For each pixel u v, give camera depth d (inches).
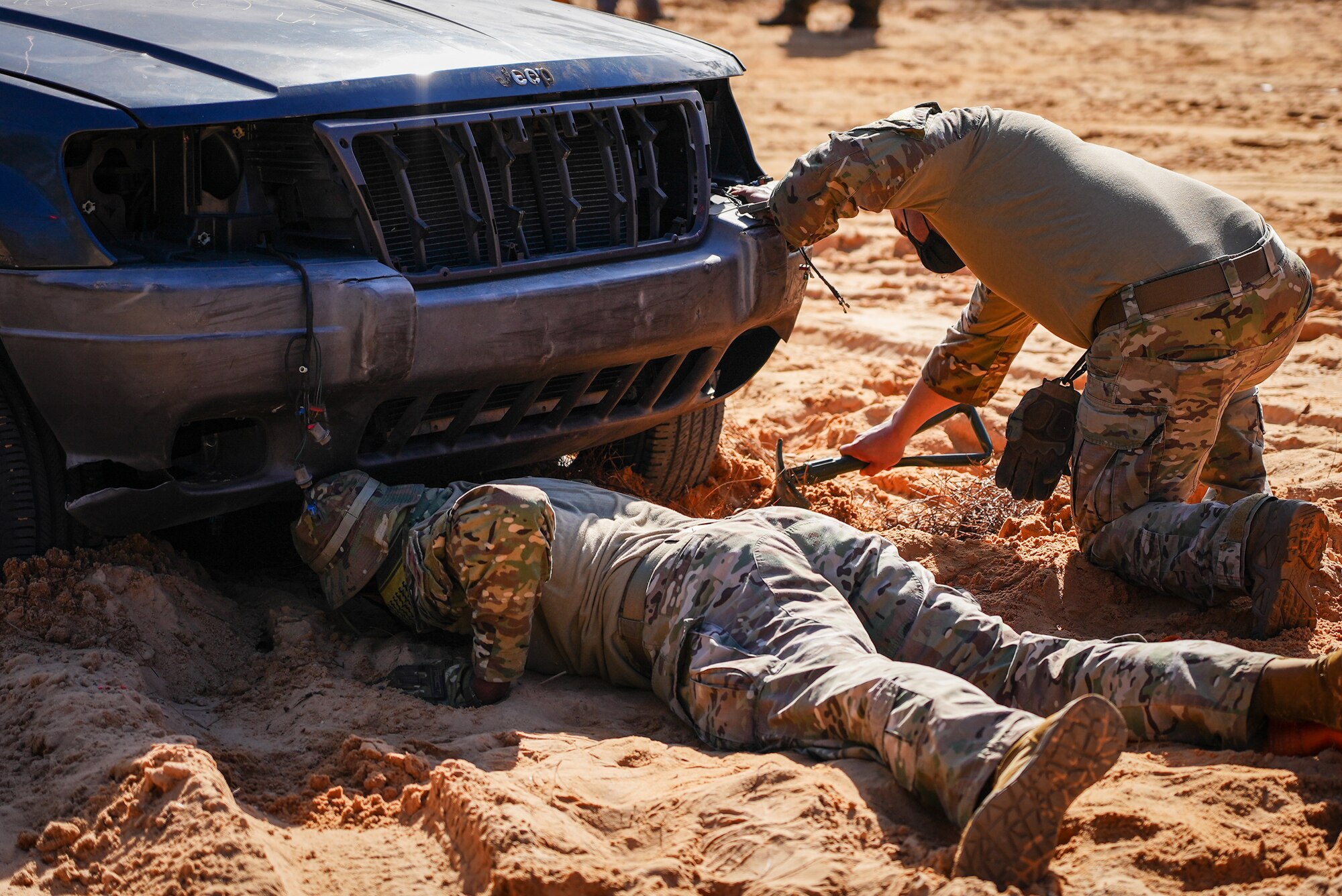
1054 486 164.7
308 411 135.3
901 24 929.5
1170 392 150.2
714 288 160.6
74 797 113.6
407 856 107.7
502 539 128.3
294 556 170.7
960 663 127.7
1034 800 96.7
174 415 132.0
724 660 124.5
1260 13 971.3
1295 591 143.2
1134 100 621.0
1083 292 152.0
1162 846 103.3
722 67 173.9
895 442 179.6
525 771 117.3
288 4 163.8
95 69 137.9
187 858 103.1
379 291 136.2
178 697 135.9
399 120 142.3
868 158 153.9
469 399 149.8
